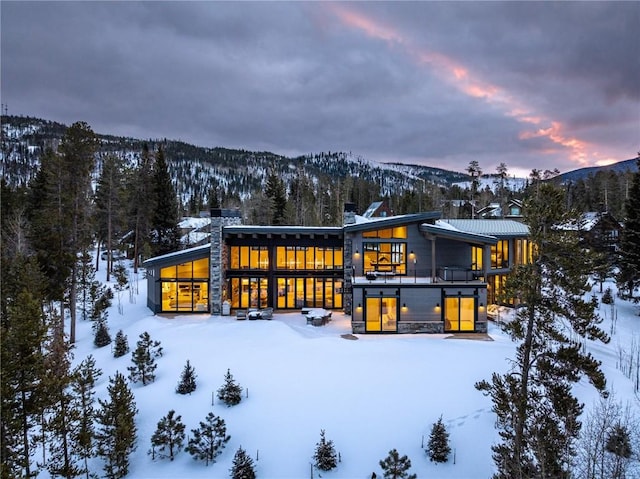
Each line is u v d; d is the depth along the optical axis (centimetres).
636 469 1145
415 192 9144
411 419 1435
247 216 6334
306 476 1223
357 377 1708
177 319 2673
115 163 4169
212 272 2797
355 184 9800
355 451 1305
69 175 2666
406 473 1207
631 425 1356
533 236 1202
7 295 1914
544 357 1208
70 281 2612
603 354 2142
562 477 1012
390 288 2358
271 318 2659
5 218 3600
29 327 1147
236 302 2981
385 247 2750
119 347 2111
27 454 1132
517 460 1037
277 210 5400
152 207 4381
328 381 1678
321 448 1257
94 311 2838
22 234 3128
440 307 2362
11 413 1085
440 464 1254
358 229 2700
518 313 1309
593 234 3534
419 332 2350
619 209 6381
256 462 1277
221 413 1501
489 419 1425
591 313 1130
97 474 1270
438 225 2812
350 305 2830
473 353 1970
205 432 1301
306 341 2155
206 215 8056
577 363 1134
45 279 2175
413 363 1844
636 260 2919
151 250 4156
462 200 9388
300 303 2980
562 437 1073
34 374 1170
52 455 1334
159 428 1322
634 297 3012
